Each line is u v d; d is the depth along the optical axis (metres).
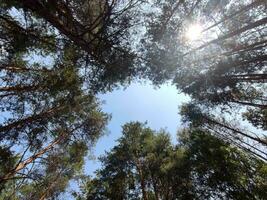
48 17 9.55
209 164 16.50
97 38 11.18
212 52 11.70
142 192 19.42
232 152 16.38
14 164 13.34
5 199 17.16
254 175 15.51
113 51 11.12
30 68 12.05
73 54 11.42
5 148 11.59
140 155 21.00
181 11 10.93
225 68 11.45
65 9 10.25
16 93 11.91
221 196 16.02
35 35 10.45
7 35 10.02
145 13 10.79
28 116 12.52
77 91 13.16
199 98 13.12
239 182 15.44
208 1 10.82
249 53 11.10
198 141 17.41
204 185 16.92
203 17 11.13
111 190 19.86
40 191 17.25
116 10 10.58
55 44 11.07
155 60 11.45
